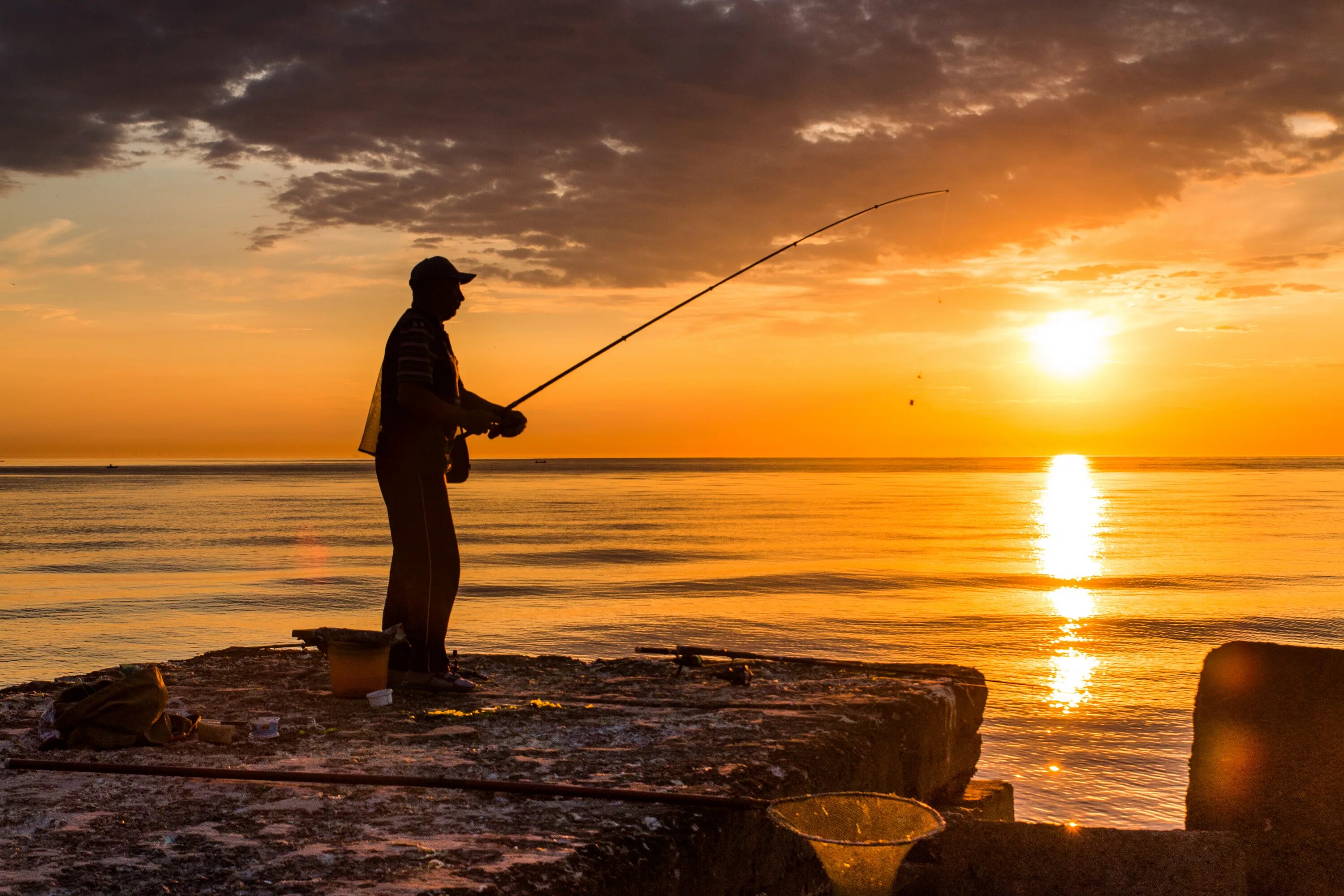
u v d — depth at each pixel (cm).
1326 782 294
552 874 197
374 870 197
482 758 289
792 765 285
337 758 289
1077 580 2817
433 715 346
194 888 188
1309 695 305
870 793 246
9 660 1691
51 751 296
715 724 335
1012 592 2558
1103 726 1159
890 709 358
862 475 18188
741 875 251
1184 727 1153
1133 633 1920
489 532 4809
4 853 207
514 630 1947
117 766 271
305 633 384
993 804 403
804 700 375
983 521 5650
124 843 214
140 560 3472
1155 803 879
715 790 257
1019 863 247
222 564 3300
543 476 17325
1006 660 1627
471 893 185
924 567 3188
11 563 3366
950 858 252
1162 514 6291
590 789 251
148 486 11962
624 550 3841
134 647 1805
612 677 434
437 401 393
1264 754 304
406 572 401
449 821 231
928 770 373
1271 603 2347
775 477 17050
